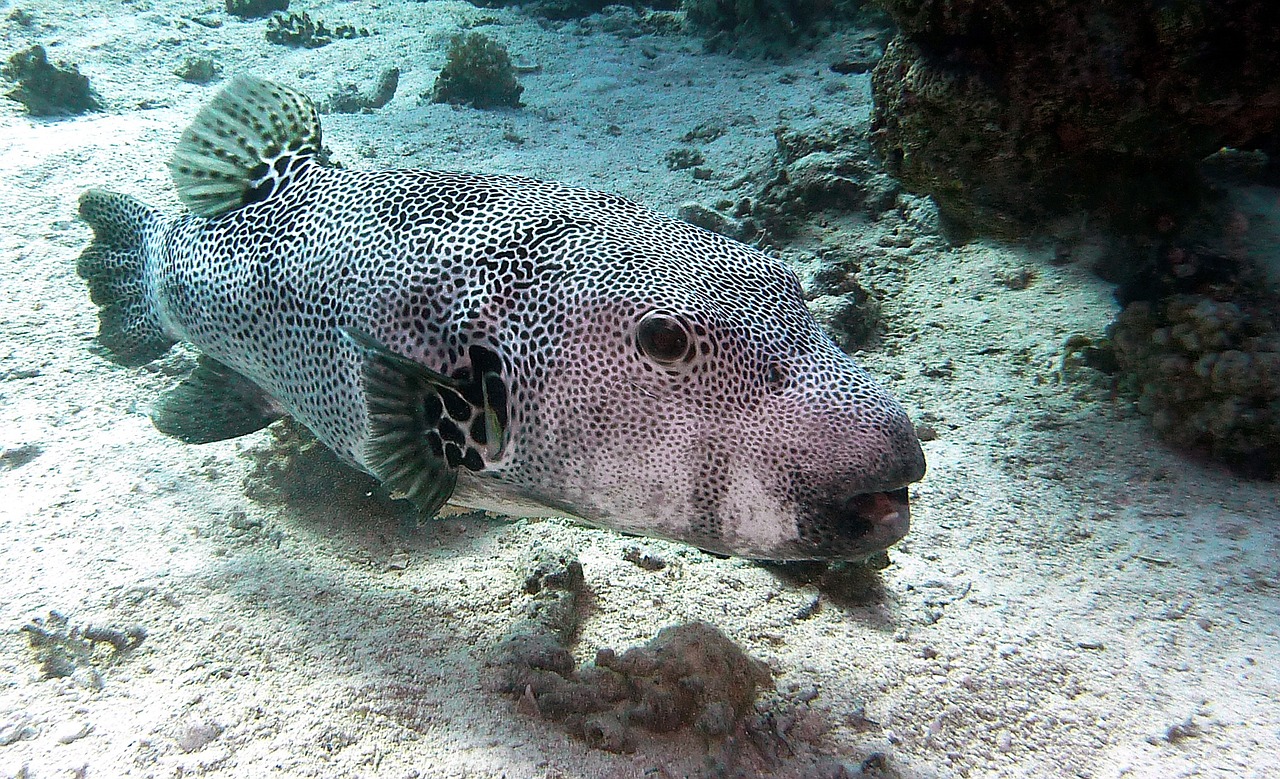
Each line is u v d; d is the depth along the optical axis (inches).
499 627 38.1
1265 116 45.6
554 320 32.4
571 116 114.7
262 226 38.4
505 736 33.1
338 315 35.9
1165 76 44.5
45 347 53.3
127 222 44.7
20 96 97.4
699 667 34.6
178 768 31.0
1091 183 52.0
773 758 33.6
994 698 36.4
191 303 40.5
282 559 40.8
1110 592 41.2
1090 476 48.0
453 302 33.7
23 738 31.7
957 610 40.4
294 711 33.2
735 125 107.5
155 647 35.3
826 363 32.0
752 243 75.2
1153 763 33.9
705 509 31.5
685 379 31.3
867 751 34.2
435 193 36.1
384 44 147.8
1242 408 46.8
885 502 30.9
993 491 47.2
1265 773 33.3
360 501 44.1
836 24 141.7
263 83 39.7
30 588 37.0
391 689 34.5
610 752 33.0
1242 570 41.8
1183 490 46.8
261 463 45.0
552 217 34.6
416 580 40.6
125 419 48.9
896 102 53.5
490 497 35.0
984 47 48.0
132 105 106.3
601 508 32.8
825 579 41.2
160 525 41.5
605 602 40.4
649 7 175.5
